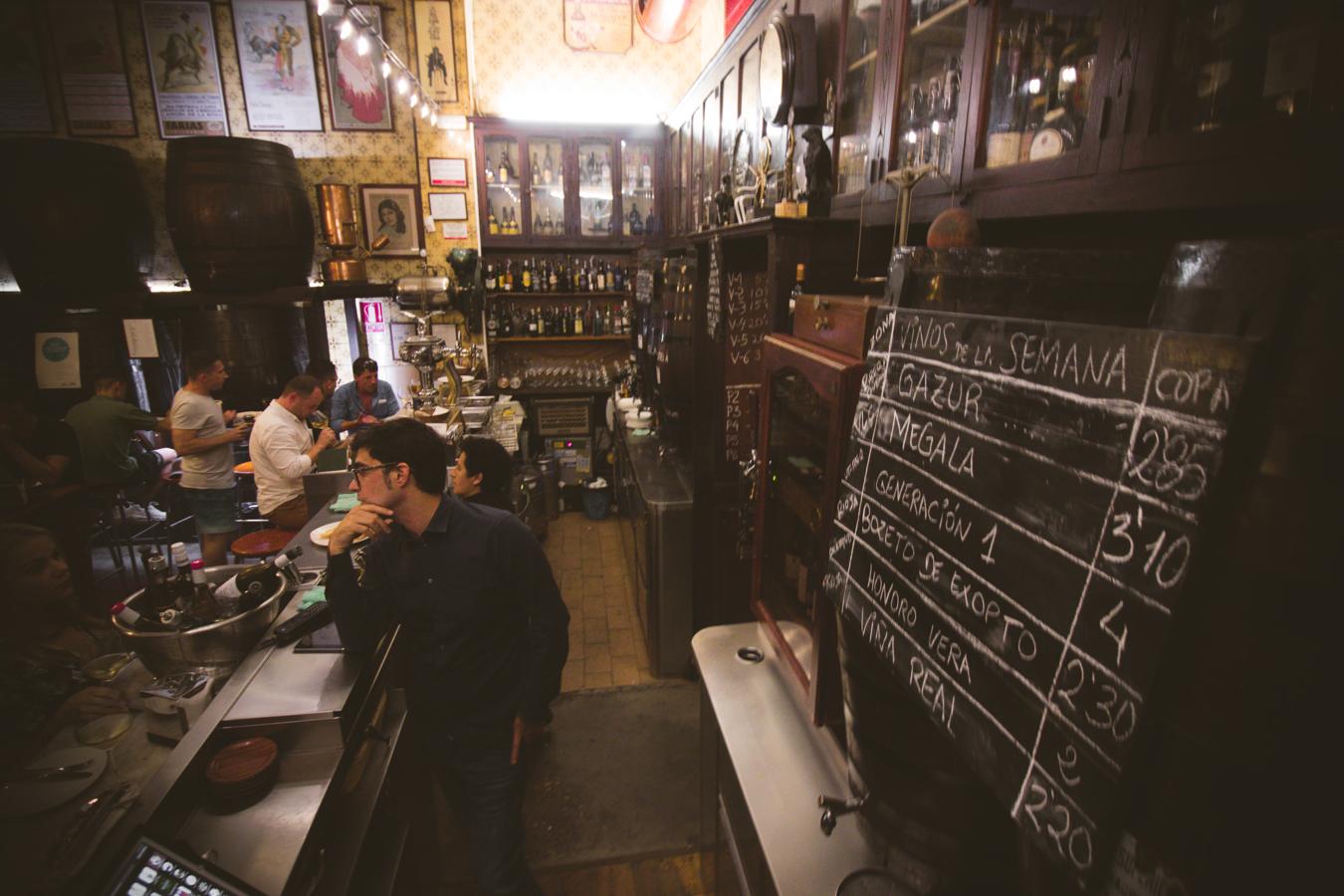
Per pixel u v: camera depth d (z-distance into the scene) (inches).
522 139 205.9
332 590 58.7
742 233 91.1
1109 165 41.7
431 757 72.0
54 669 55.7
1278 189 31.5
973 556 32.2
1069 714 25.7
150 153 186.1
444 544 64.1
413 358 129.7
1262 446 19.4
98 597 144.3
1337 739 18.1
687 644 129.9
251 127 189.0
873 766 41.8
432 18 192.5
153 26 179.9
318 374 158.4
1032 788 27.4
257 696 54.3
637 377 196.9
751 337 112.7
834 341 54.6
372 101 193.2
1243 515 19.9
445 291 190.7
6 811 42.9
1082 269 27.5
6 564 60.2
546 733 112.8
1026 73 50.4
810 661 61.7
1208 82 35.5
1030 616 28.1
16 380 158.4
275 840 46.3
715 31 169.5
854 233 83.0
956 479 34.0
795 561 72.3
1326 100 30.0
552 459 211.2
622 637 145.9
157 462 167.9
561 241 215.8
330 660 59.4
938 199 62.2
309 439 133.2
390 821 66.5
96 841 41.1
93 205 162.6
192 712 53.7
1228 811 20.5
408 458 61.2
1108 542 24.4
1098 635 24.5
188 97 184.9
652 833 93.7
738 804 58.2
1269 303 19.0
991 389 31.6
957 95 59.9
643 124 209.5
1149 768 22.6
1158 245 47.2
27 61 177.8
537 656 67.9
